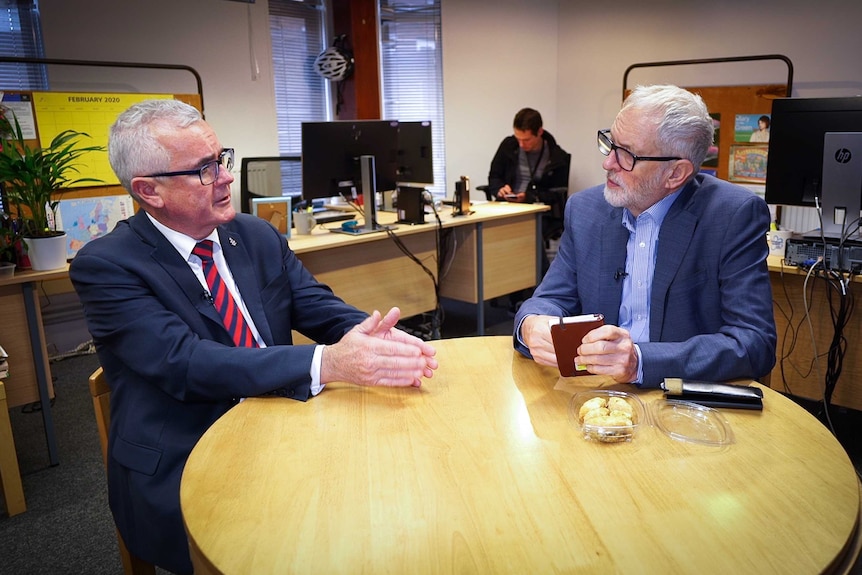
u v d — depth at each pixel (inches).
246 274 64.4
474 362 60.4
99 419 57.5
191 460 43.3
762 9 188.9
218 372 53.2
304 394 52.7
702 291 62.9
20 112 124.8
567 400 51.7
